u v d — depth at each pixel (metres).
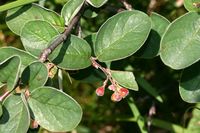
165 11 0.49
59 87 0.33
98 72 0.34
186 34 0.30
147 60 0.50
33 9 0.33
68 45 0.30
